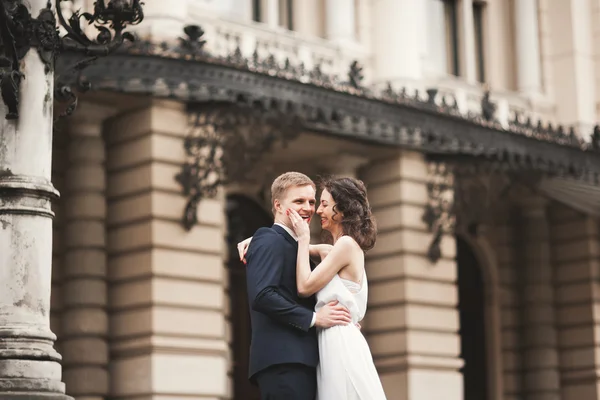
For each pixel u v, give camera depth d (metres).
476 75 26.23
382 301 21.70
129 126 18.00
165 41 17.42
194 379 17.66
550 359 26.23
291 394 5.88
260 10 21.39
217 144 17.88
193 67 16.64
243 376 21.28
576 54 26.30
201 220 18.08
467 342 26.47
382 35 22.69
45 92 7.62
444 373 21.81
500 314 26.58
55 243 17.97
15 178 7.38
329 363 5.90
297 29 22.36
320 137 20.23
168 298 17.59
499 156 21.47
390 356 21.53
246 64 17.28
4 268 7.29
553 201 26.59
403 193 21.53
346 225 6.20
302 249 6.00
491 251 26.66
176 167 17.89
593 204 24.91
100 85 15.94
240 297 21.53
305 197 6.14
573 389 26.31
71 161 18.11
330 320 5.93
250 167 17.94
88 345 17.56
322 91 18.25
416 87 22.45
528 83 26.23
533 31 26.47
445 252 22.20
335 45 21.94
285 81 17.66
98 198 18.09
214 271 18.16
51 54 7.70
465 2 25.16
